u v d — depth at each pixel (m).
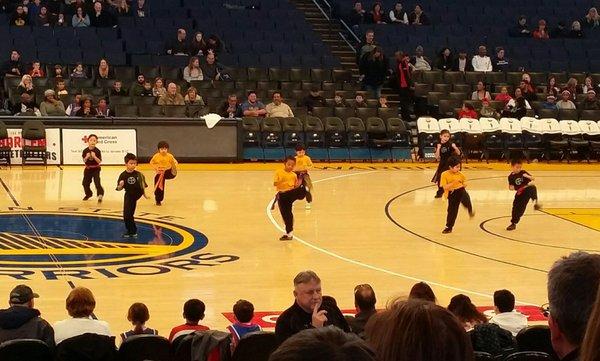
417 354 2.18
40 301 11.89
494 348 6.77
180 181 22.25
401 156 26.73
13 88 25.39
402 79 28.73
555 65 31.00
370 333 2.29
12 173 22.61
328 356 1.91
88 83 26.33
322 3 33.28
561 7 33.75
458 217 18.69
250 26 30.06
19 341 6.85
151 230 16.67
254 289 12.83
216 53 28.41
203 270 13.89
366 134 26.59
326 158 26.31
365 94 28.16
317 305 6.60
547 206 20.22
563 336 2.28
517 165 17.33
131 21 28.91
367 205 19.67
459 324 2.23
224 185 21.78
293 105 27.36
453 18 32.59
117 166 24.47
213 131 25.39
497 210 19.53
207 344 7.23
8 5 28.64
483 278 13.77
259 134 25.95
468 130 27.11
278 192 16.19
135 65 27.55
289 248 15.55
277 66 28.89
